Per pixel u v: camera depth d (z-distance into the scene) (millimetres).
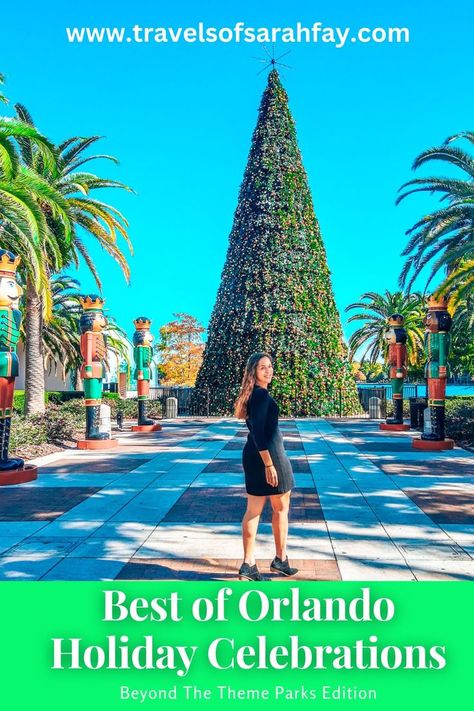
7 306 9359
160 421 24344
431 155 17453
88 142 19078
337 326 28906
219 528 6605
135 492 8656
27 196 12758
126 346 44219
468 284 14852
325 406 27094
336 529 6500
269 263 28484
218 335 29469
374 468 10703
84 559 5520
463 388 39219
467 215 16781
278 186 29281
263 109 30531
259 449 4676
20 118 18062
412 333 41469
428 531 6410
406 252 18891
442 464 11148
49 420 15969
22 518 7090
